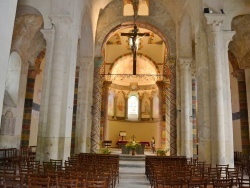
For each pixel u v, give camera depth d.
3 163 13.61
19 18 15.77
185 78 19.39
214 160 11.46
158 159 13.55
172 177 7.22
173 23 21.91
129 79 37.16
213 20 12.37
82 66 19.58
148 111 36.56
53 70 11.95
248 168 11.97
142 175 13.79
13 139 17.09
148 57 31.75
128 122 36.62
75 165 10.01
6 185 5.66
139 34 19.23
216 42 12.23
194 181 6.27
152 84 36.22
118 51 31.81
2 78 4.73
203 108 12.46
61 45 12.19
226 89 12.23
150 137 35.53
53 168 9.15
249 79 18.12
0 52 4.67
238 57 19.06
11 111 16.69
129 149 23.84
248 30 16.67
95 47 21.61
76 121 18.89
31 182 5.68
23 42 17.30
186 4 17.02
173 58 21.20
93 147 20.22
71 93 12.85
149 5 22.44
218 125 11.49
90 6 17.73
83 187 5.61
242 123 18.67
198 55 13.91
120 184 11.02
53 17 12.41
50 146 11.33
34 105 20.81
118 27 22.45
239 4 13.13
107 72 31.17
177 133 19.66
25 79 18.36
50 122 11.50
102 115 27.92
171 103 20.80
